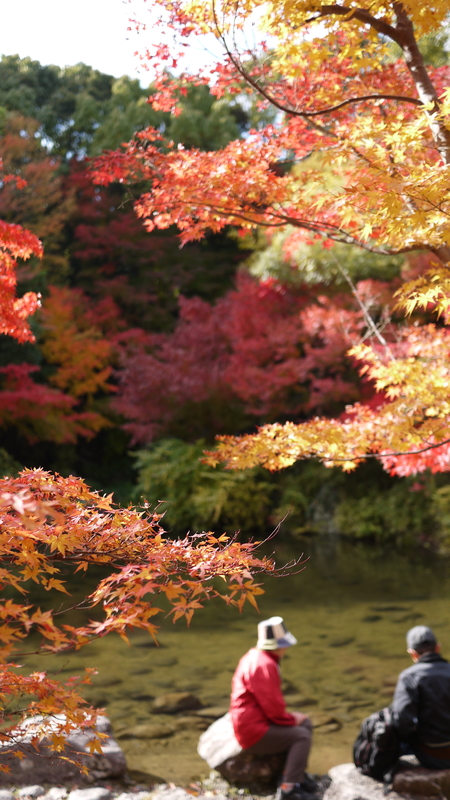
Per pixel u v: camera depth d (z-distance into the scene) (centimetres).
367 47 410
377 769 370
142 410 1581
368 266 1179
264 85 444
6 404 1506
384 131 323
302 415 1620
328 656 683
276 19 367
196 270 2102
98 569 1125
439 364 446
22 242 363
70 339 1750
